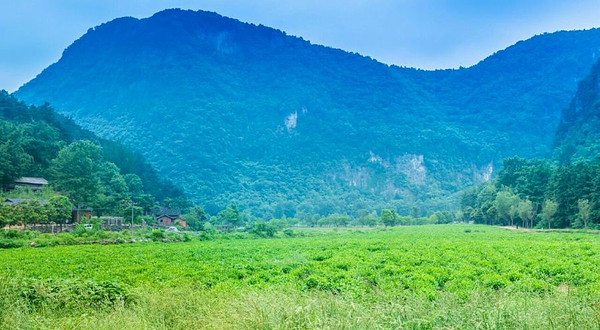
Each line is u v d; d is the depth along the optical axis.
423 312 11.35
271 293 13.90
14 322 11.47
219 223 125.12
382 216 137.50
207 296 14.70
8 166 93.56
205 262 36.53
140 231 79.00
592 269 27.11
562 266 27.53
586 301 11.66
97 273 28.50
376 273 25.47
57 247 52.91
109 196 104.75
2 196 82.12
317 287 20.02
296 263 32.69
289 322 9.72
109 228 82.00
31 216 68.94
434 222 161.25
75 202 96.12
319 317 10.04
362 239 67.50
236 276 27.27
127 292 15.95
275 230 89.94
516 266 28.19
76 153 99.00
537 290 18.83
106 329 11.20
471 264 30.45
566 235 66.31
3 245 52.31
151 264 34.72
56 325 11.83
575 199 86.56
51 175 102.00
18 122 127.19
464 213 158.75
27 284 15.96
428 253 38.22
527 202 98.94
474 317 10.34
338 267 29.78
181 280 22.48
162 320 12.12
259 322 9.83
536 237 62.84
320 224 156.75
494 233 78.94
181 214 123.62
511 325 9.90
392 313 11.16
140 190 129.25
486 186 148.62
